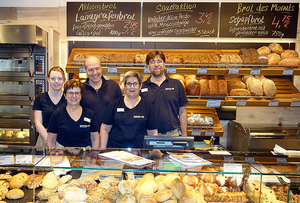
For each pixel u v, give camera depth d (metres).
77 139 1.97
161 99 2.35
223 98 3.13
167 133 2.34
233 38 3.64
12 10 3.65
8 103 3.22
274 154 1.54
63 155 1.44
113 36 3.62
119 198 1.21
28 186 1.36
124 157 1.41
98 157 1.41
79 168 1.29
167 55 3.20
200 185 1.37
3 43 2.97
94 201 1.22
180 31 3.60
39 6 3.65
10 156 1.37
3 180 1.40
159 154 1.47
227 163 1.39
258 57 3.14
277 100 3.09
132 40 3.66
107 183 1.33
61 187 1.31
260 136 2.92
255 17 3.56
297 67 3.09
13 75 3.19
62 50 3.67
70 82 1.85
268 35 3.58
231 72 3.01
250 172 1.32
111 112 2.05
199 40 3.65
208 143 3.01
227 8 3.56
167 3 3.56
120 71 3.08
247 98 3.14
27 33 2.93
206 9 3.56
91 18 3.59
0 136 3.29
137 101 2.03
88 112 2.00
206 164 1.35
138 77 1.92
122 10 3.59
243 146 3.09
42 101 2.25
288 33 3.57
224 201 1.33
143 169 1.29
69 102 1.87
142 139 2.02
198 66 3.11
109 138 2.11
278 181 1.35
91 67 2.24
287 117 3.70
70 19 3.59
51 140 1.97
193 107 3.39
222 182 1.38
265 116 3.70
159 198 1.22
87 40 3.67
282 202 1.31
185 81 3.29
